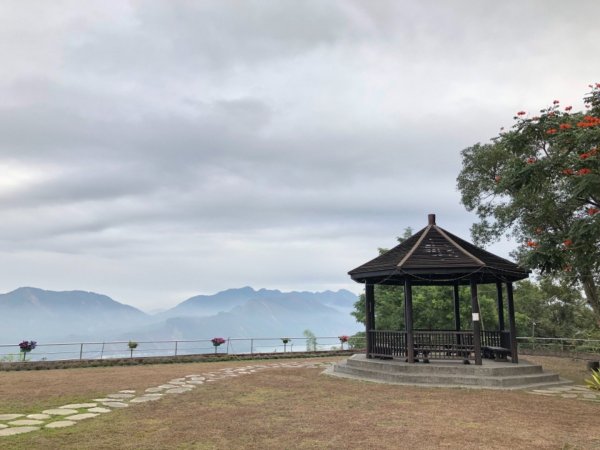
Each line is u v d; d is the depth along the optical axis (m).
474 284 12.85
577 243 10.69
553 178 12.18
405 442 6.38
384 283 15.64
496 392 10.62
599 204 11.16
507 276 13.48
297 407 8.92
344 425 7.40
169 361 18.73
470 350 12.69
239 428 7.20
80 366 16.84
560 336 28.34
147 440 6.47
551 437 6.63
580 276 14.96
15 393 10.54
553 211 14.14
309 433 6.89
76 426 7.27
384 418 7.91
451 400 9.61
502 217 16.81
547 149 14.36
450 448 6.09
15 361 16.12
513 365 12.47
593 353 19.14
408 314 13.23
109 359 17.45
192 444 6.30
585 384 12.11
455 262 12.75
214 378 13.32
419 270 12.79
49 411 8.48
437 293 24.89
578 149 11.02
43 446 6.12
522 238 17.92
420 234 14.85
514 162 12.88
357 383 12.15
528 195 14.04
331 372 14.39
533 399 9.77
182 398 9.91
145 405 9.09
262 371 15.20
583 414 8.23
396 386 11.55
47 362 16.25
